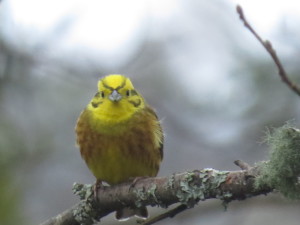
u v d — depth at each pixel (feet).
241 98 44.42
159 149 34.73
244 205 42.75
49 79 48.24
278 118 43.21
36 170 46.60
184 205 27.43
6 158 43.34
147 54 51.62
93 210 30.22
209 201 43.39
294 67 41.91
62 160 49.47
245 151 46.03
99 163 33.96
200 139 47.47
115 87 33.99
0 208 38.50
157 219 27.86
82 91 48.93
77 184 30.63
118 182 34.35
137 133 33.65
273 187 24.73
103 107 33.86
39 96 47.75
